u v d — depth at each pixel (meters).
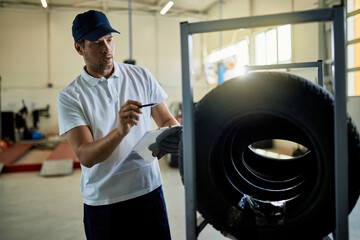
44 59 11.03
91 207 1.26
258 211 0.85
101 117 1.24
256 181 1.04
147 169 1.28
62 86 11.20
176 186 4.41
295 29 6.73
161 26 11.90
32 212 3.54
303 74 6.40
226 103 0.80
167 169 5.60
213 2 10.99
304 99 0.75
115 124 1.26
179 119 6.62
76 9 11.02
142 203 1.27
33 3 10.70
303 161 1.12
